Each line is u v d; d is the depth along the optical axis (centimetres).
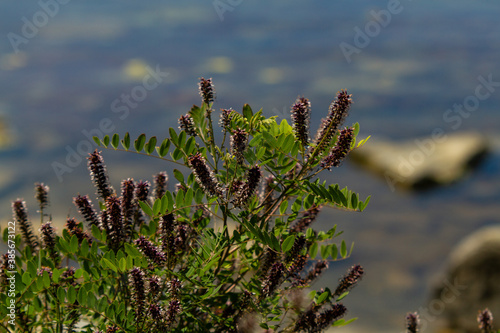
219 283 319
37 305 311
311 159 313
